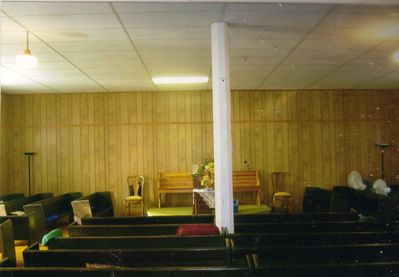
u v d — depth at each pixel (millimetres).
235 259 3070
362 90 8430
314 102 8406
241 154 8320
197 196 6480
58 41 4461
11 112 8156
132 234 4086
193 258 3037
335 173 8328
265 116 8352
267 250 3035
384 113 8359
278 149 8336
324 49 5016
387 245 3045
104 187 8203
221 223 3887
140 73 6395
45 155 8188
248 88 8227
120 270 2561
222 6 3486
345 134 8391
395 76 6957
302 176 8328
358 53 5266
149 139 8281
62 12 3549
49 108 8227
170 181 8109
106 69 6008
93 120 8266
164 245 3459
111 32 4188
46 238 4773
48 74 6262
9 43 4480
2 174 7797
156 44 4691
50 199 6879
